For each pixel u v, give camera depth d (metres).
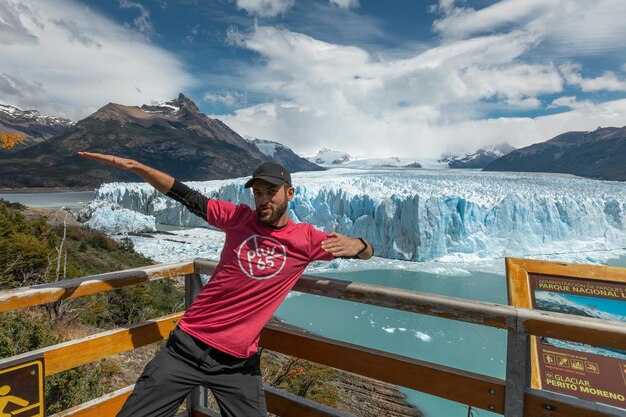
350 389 13.06
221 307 1.89
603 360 1.82
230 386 1.88
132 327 2.22
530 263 2.28
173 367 1.85
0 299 1.71
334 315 22.00
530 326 1.61
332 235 1.96
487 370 16.19
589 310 1.96
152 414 1.83
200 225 64.00
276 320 21.38
